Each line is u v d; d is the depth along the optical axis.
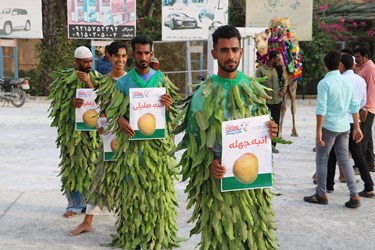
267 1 20.09
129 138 4.32
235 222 3.13
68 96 5.30
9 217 5.62
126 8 19.42
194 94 3.16
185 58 19.50
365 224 5.45
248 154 3.05
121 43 4.73
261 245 3.21
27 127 12.41
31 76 21.42
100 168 4.90
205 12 19.94
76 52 5.23
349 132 6.05
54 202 6.19
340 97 5.84
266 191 3.26
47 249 4.69
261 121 3.05
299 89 21.67
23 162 8.47
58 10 21.69
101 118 4.76
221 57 3.02
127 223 4.53
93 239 4.94
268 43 10.78
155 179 4.44
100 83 4.79
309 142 10.52
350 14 21.33
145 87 4.34
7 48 22.78
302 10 19.81
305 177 7.54
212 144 3.03
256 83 3.19
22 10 19.92
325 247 4.78
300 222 5.49
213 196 3.15
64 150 5.43
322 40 20.25
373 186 6.54
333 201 6.30
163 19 19.89
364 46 7.27
